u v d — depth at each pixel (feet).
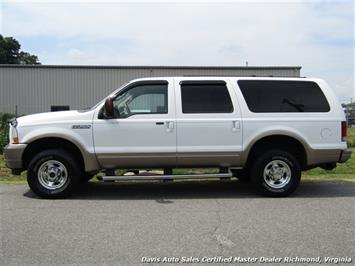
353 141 59.98
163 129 25.08
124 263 14.48
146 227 18.81
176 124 25.11
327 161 26.11
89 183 30.99
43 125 24.88
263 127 25.45
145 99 25.53
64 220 20.06
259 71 119.44
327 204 23.71
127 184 30.68
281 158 25.59
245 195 26.45
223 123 25.29
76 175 25.23
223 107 25.50
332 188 28.94
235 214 21.24
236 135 25.36
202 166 25.84
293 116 25.72
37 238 17.21
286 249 15.85
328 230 18.33
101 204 23.67
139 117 25.07
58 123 24.90
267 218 20.44
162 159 25.29
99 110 25.11
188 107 25.36
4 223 19.51
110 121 24.93
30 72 119.96
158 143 25.13
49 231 18.21
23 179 32.32
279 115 25.66
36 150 25.99
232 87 25.71
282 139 26.22
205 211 21.93
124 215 21.04
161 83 25.63
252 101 25.71
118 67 120.16
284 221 19.86
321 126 25.86
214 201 24.56
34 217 20.59
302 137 25.61
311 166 26.66
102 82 120.98
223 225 19.12
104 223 19.51
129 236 17.47
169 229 18.48
